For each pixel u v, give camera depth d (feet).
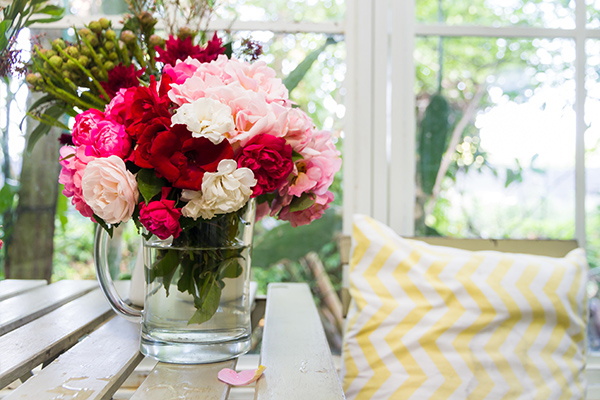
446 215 4.85
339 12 4.81
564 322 3.54
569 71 4.89
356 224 3.98
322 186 2.25
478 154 4.86
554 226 4.87
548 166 4.88
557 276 3.61
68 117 4.60
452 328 3.41
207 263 2.14
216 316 2.19
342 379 3.72
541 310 3.48
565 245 4.21
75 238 4.74
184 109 1.83
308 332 2.81
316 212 2.43
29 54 3.31
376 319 3.57
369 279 3.74
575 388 3.48
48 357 2.27
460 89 4.86
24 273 4.68
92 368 2.09
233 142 1.94
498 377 3.33
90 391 1.84
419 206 4.85
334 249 4.82
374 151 4.79
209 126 1.83
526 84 4.87
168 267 2.14
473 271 3.59
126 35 2.97
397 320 3.52
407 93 4.83
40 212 4.69
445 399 3.27
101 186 1.87
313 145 2.26
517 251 4.21
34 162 4.66
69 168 2.04
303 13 4.79
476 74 4.87
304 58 4.80
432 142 4.84
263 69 2.28
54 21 4.41
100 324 3.03
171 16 4.49
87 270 4.76
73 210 4.74
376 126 4.78
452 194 4.85
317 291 4.82
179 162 1.84
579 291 3.63
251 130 1.92
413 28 4.83
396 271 3.70
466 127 4.86
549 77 4.88
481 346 3.39
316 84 4.81
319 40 4.80
